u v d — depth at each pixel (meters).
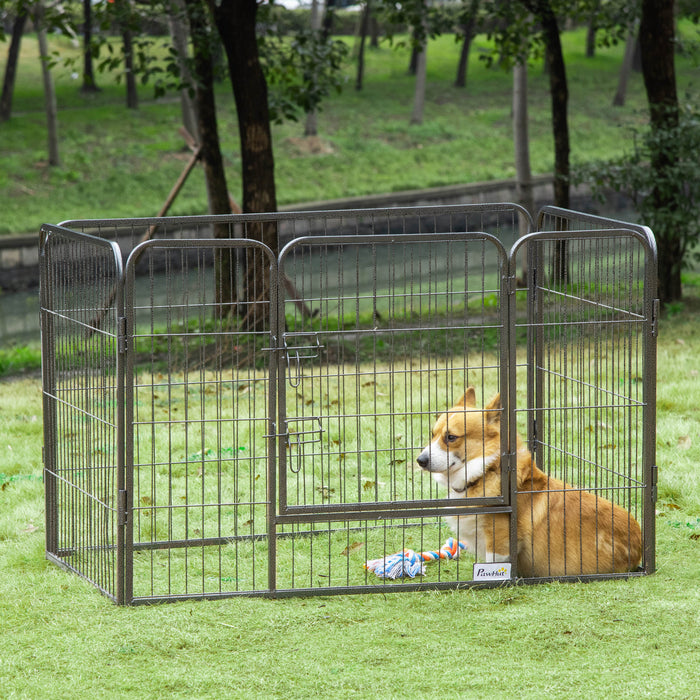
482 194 42.16
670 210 17.83
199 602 5.99
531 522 6.31
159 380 13.31
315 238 5.88
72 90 54.81
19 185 40.69
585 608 5.65
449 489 6.41
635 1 20.08
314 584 6.37
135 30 17.33
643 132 18.03
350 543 7.32
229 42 15.40
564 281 7.32
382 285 20.88
